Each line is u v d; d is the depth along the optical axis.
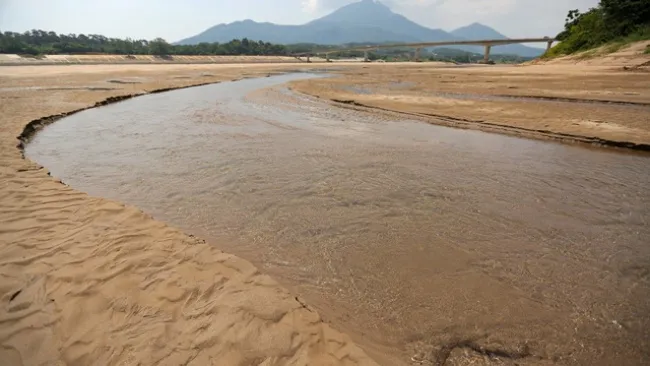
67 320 2.82
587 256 4.12
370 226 4.89
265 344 2.61
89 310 2.92
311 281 3.73
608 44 35.84
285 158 7.88
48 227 4.29
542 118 11.54
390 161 7.69
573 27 48.03
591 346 2.85
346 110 14.09
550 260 4.05
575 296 3.44
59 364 2.45
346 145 8.95
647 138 8.80
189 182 6.52
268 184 6.40
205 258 3.74
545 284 3.62
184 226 4.94
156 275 3.40
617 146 8.73
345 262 4.05
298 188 6.22
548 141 9.48
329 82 26.48
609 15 37.69
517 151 8.54
